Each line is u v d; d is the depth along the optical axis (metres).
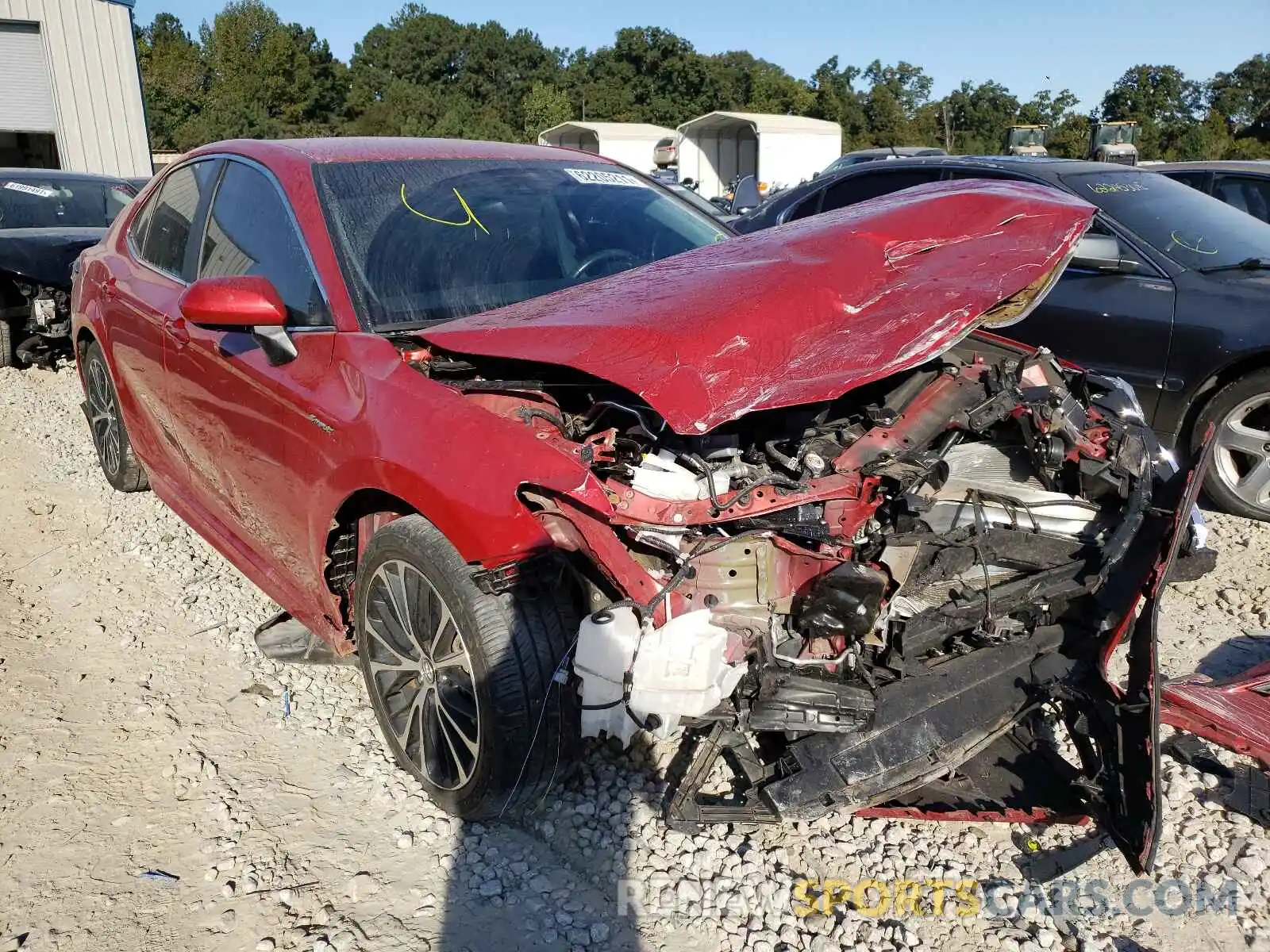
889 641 2.44
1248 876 2.43
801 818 2.23
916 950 2.22
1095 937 2.26
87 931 2.29
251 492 3.28
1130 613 2.50
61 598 4.02
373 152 3.49
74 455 5.84
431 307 2.98
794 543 2.27
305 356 2.90
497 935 2.26
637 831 2.57
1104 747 2.38
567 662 2.30
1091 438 2.77
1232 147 60.78
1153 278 4.98
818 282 2.55
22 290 7.88
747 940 2.24
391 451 2.50
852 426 2.62
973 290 2.57
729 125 29.02
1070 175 5.72
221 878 2.46
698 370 2.18
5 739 3.03
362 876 2.44
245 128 60.88
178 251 3.90
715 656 2.15
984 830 2.62
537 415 2.37
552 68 88.81
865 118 77.06
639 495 2.13
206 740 3.03
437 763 2.63
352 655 3.09
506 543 2.23
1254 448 4.66
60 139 21.39
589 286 2.85
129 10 21.77
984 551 2.54
